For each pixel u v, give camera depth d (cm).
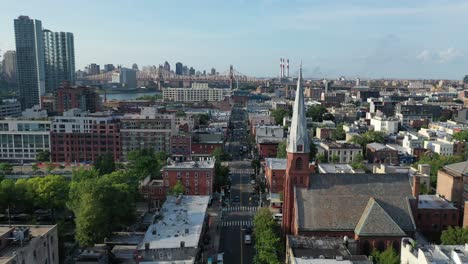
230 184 19300
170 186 16875
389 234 10212
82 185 12938
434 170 18250
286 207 11562
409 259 8675
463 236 9969
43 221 14850
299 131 11125
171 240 10706
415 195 11344
